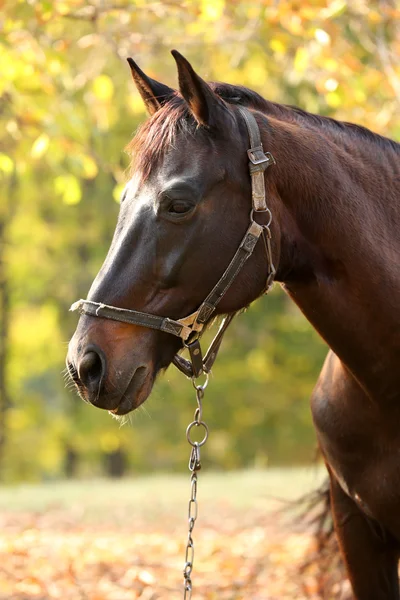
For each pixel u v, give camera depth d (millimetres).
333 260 4938
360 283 4910
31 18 9641
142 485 18219
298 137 4984
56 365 34219
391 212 5094
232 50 11789
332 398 5418
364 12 9742
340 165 5047
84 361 4602
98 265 30203
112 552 10953
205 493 16094
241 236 4734
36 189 25344
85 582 9250
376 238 4957
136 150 4871
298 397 30156
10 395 34250
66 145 10359
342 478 5473
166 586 9047
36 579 9125
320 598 7043
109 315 4660
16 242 28844
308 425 30266
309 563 7164
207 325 4852
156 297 4688
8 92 10750
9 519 14141
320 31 9055
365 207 5000
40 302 32125
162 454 36656
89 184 26703
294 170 4887
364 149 5230
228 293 4742
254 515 13547
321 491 6855
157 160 4723
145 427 31766
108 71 12367
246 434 31266
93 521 13945
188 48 11953
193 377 5074
